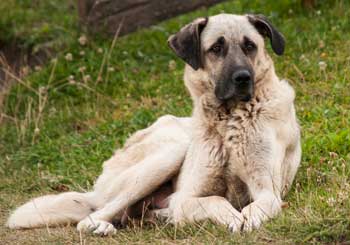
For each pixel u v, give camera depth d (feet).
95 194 37.99
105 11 61.21
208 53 34.96
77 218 36.83
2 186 45.37
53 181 44.65
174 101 51.52
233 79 33.42
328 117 43.83
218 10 63.41
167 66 56.95
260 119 33.78
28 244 33.01
